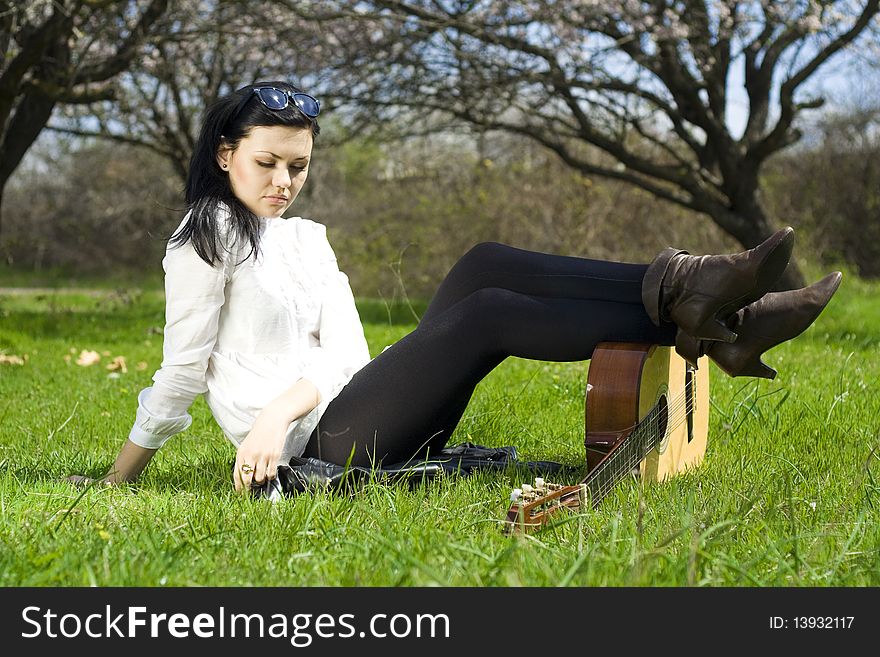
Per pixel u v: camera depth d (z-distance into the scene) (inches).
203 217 111.3
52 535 91.0
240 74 572.1
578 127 563.8
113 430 172.9
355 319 123.0
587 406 110.0
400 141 613.3
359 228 727.7
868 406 179.8
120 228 1012.5
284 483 112.7
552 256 112.1
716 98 523.8
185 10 457.7
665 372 121.6
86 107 583.2
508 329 110.3
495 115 531.5
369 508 100.9
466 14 478.0
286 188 112.5
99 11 436.8
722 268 99.7
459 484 113.9
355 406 114.7
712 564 82.4
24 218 1029.2
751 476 126.1
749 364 107.1
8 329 390.6
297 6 461.4
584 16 468.1
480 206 658.2
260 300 114.8
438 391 112.7
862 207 805.2
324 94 533.0
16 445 157.2
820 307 104.3
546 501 95.2
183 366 115.1
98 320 447.5
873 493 111.0
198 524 97.7
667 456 126.5
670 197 543.2
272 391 115.3
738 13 471.2
